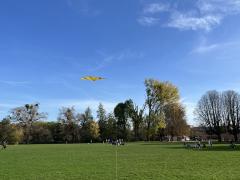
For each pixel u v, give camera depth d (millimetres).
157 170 37219
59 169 40281
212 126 172875
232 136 173750
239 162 44969
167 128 171625
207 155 59156
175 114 167375
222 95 172250
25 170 39906
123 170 37875
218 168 38156
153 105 157500
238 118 169875
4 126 188875
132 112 178625
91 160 52656
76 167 42219
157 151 74938
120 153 69562
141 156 59531
